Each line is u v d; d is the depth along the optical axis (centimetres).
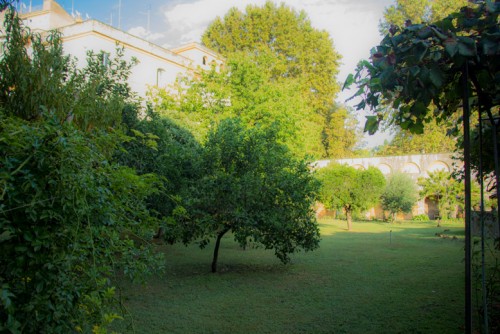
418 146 2861
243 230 754
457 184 2014
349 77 268
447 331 450
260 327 475
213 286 688
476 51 217
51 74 421
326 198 1831
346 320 500
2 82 402
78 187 197
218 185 747
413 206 2392
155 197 790
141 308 551
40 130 195
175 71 1973
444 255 1025
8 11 429
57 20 1817
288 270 834
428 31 227
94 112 420
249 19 2744
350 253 1072
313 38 2755
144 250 278
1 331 164
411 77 236
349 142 3378
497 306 488
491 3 226
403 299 596
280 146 842
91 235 205
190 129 1330
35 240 182
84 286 212
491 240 1075
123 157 763
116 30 1669
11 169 183
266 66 1902
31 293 187
